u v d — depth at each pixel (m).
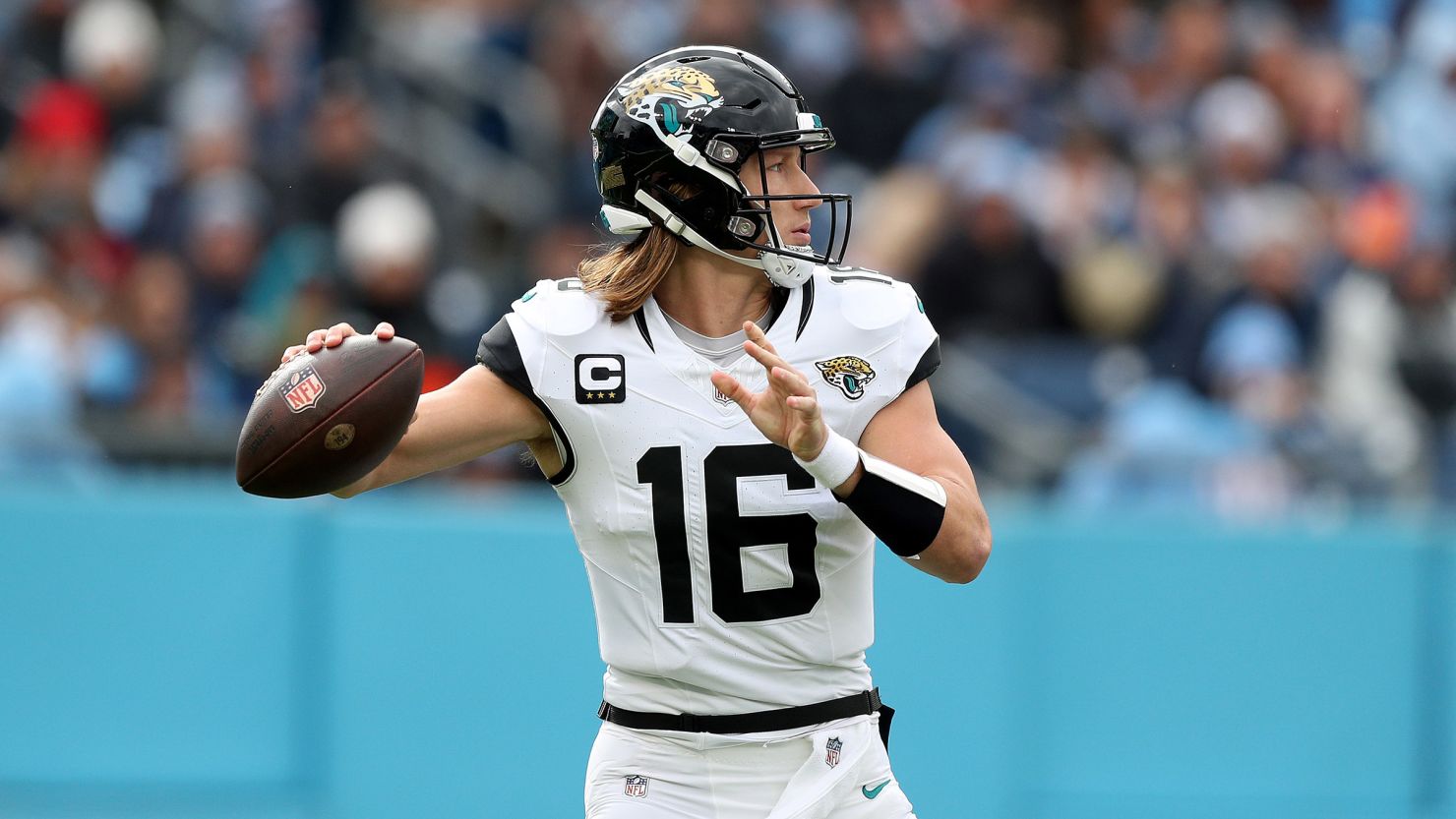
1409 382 28.16
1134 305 28.98
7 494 19.67
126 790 19.41
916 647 20.03
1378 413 27.59
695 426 10.38
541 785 19.62
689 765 10.66
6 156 31.34
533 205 32.53
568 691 19.70
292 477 10.10
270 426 10.05
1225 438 25.61
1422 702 20.67
